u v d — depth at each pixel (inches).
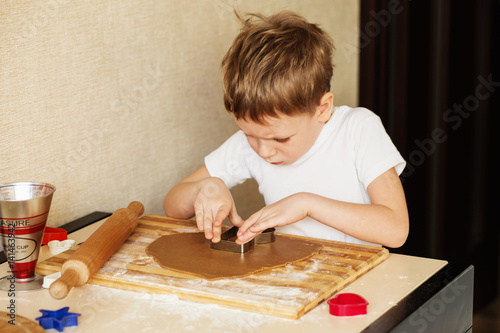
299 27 48.7
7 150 47.6
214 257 41.1
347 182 52.9
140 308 35.5
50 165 51.2
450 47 98.0
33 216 38.5
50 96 50.5
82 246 39.5
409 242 101.7
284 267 39.7
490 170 105.2
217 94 69.4
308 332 32.4
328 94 48.8
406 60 95.9
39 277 40.0
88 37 53.2
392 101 97.6
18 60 47.6
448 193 102.4
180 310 35.1
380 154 50.4
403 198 49.1
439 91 97.8
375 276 39.8
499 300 101.9
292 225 54.5
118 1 55.7
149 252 42.0
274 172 55.7
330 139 53.7
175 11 62.1
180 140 65.0
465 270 40.8
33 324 32.7
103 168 56.3
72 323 33.4
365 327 32.9
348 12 94.3
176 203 53.4
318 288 36.3
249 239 42.3
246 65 44.8
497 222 106.1
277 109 44.1
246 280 37.5
